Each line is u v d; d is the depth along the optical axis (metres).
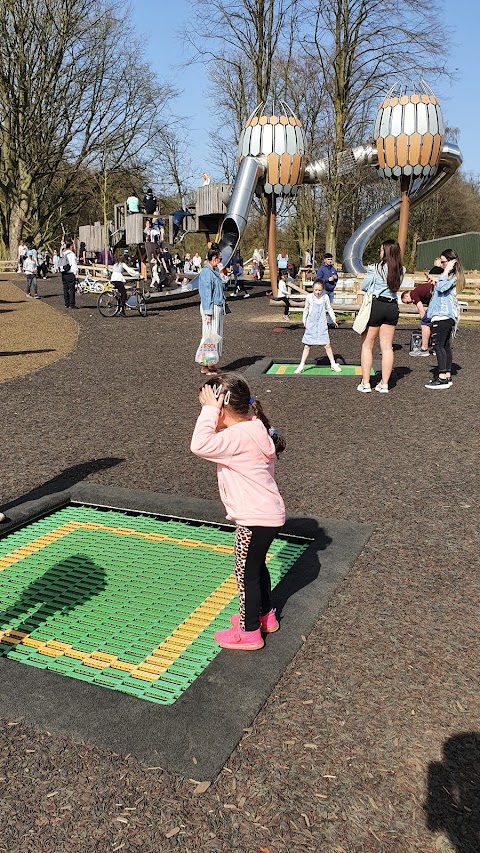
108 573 4.42
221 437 3.24
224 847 2.32
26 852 2.31
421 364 11.50
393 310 8.98
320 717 2.93
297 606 3.76
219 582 4.29
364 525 4.84
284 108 22.19
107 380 10.52
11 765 2.68
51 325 17.69
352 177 28.88
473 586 4.02
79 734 2.83
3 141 38.41
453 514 5.07
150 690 3.20
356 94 29.48
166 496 5.43
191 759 2.68
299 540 4.81
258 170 21.58
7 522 5.01
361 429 7.46
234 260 26.20
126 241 29.09
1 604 4.05
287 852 2.30
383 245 8.87
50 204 42.91
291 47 36.25
